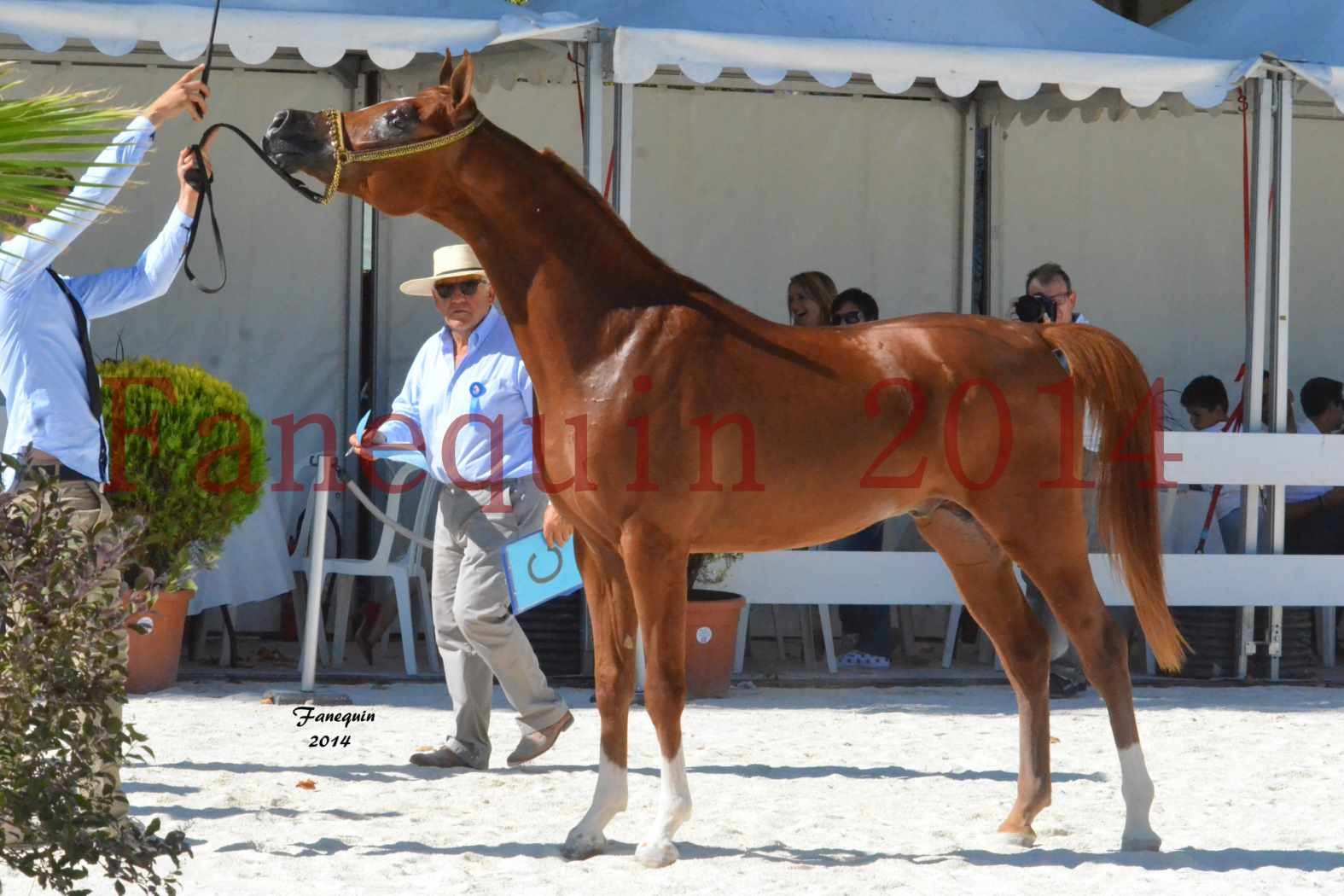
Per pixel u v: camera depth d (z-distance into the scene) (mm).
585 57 11797
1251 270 12797
